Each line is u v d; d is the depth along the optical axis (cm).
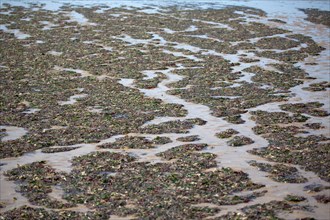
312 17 6084
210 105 2923
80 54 4106
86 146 2333
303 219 1673
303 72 3653
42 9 6562
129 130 2530
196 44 4522
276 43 4622
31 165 2117
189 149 2291
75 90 3178
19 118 2677
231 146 2341
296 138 2430
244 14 6300
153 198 1822
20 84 3281
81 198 1830
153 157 2208
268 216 1688
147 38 4753
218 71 3641
